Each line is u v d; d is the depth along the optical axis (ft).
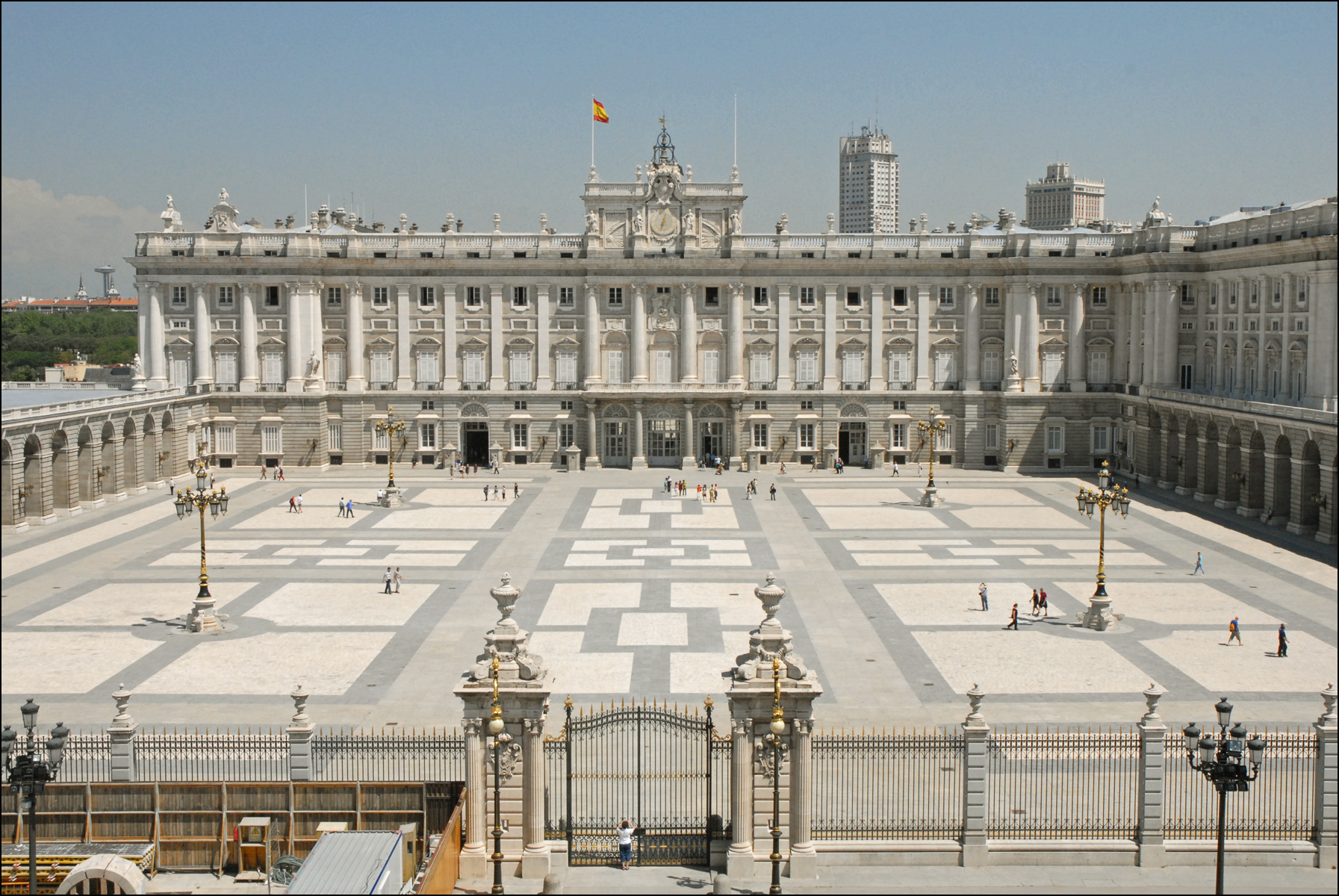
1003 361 473.26
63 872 145.28
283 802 155.94
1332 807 149.38
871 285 471.21
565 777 167.43
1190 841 150.51
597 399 470.39
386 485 435.12
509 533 345.92
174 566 303.27
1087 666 221.05
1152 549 321.52
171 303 466.29
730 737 147.43
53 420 357.82
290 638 240.32
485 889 143.54
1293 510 342.64
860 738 155.94
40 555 315.58
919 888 142.51
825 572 295.48
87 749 173.47
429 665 222.48
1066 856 149.18
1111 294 466.29
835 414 475.31
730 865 145.28
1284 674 215.72
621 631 243.40
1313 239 342.23
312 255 462.60
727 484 437.17
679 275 467.93
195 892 147.13
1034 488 429.38
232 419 467.93
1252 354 391.65
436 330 473.26
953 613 257.55
